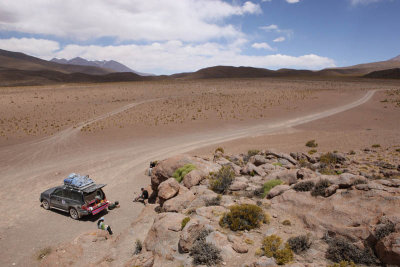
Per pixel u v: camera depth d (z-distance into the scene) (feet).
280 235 26.55
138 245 29.99
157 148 102.78
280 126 147.74
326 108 203.92
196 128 143.43
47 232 41.96
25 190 61.05
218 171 49.01
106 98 255.29
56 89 313.94
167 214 31.94
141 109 198.39
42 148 103.35
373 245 22.04
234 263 22.72
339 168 57.11
